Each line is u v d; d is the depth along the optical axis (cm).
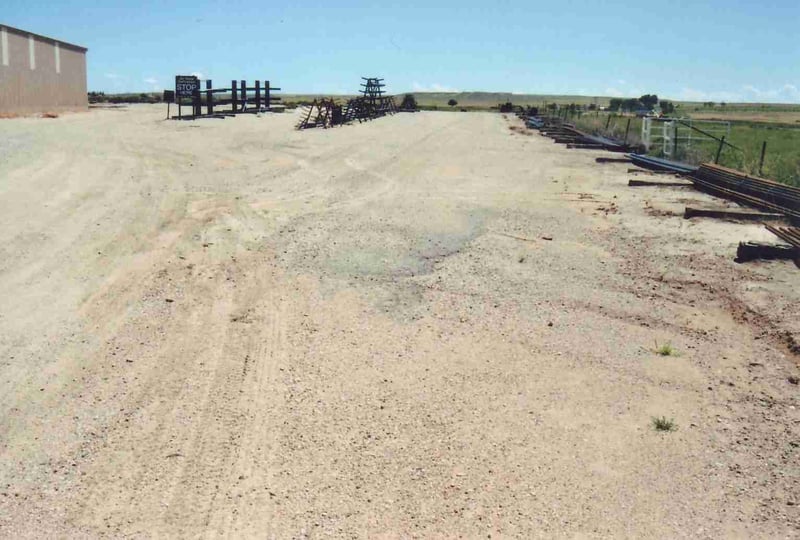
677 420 680
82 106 5278
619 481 576
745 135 4641
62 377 758
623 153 3102
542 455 613
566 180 2211
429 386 746
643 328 917
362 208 1664
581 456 612
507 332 899
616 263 1205
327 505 541
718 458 612
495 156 2917
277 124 4269
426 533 509
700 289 1066
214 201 1708
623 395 732
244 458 605
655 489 565
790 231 1308
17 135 2878
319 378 762
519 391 737
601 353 837
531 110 7212
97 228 1405
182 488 562
